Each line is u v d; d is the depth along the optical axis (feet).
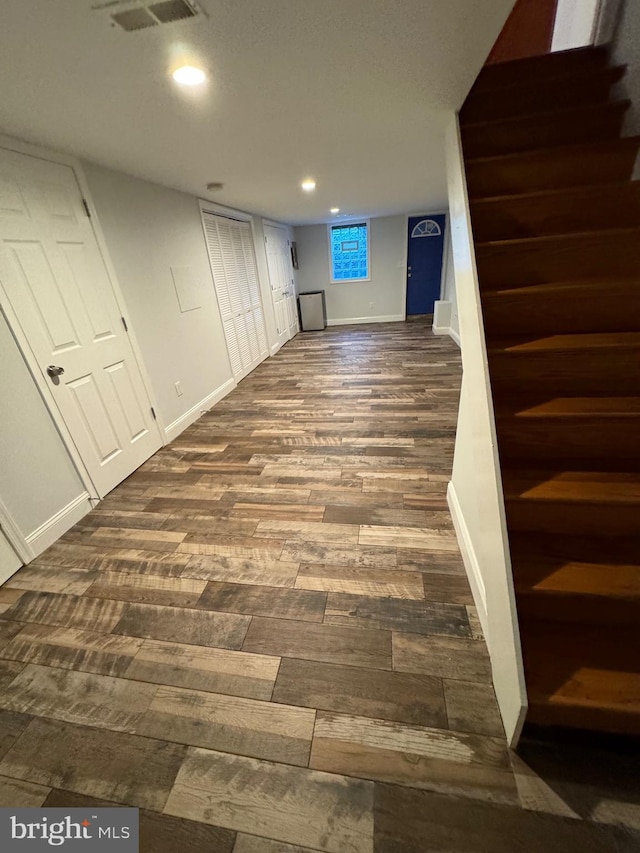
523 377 4.60
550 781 3.14
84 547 6.33
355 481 7.64
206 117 5.60
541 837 2.85
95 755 3.57
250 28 3.61
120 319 8.26
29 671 4.37
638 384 4.40
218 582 5.42
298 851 2.89
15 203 5.84
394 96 5.27
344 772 3.31
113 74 4.26
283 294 20.93
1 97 4.53
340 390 13.14
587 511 3.85
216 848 2.93
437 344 18.43
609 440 4.18
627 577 3.55
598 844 2.79
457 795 3.11
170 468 8.78
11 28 3.33
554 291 4.66
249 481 7.98
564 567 3.70
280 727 3.67
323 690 3.95
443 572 5.29
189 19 3.40
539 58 6.07
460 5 3.43
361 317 25.54
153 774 3.40
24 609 5.20
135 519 6.99
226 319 13.73
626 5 5.66
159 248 9.73
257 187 10.89
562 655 3.44
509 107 6.27
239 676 4.15
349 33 3.78
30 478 6.13
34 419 6.22
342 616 4.75
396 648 4.31
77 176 7.00
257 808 3.13
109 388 7.94
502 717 3.55
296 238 23.89
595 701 3.06
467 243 4.49
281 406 12.14
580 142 5.96
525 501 3.89
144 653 4.48
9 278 5.77
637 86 5.49
